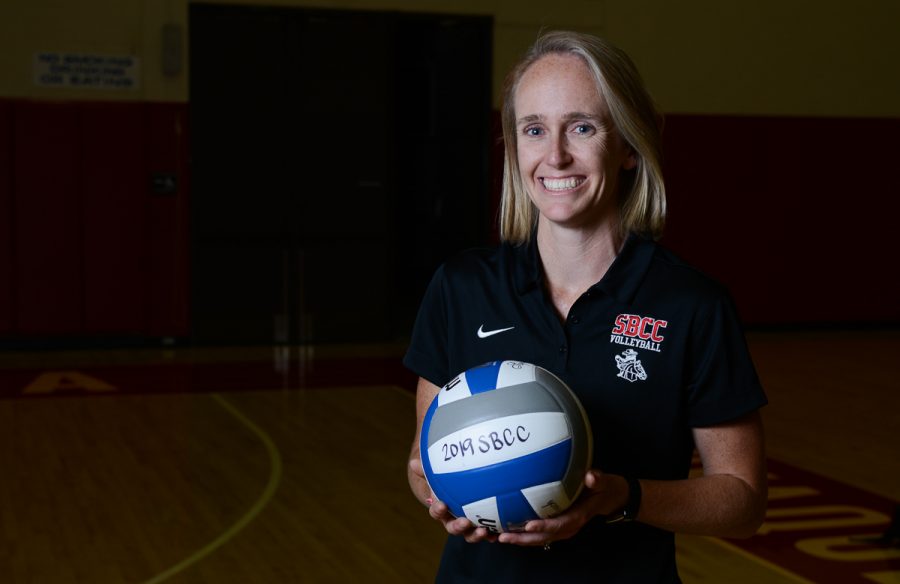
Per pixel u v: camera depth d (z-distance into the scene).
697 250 10.84
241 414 6.84
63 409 6.91
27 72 9.12
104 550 4.20
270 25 9.56
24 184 9.22
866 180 11.16
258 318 9.80
